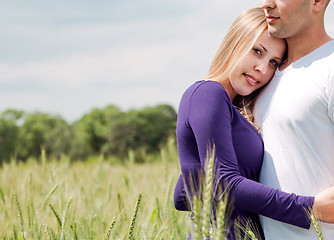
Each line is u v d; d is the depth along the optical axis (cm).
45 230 250
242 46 207
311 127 191
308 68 196
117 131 8000
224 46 213
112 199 368
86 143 8169
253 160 203
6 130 7819
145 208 336
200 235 150
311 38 200
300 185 195
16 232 276
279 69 214
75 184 441
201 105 197
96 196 438
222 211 152
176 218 271
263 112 211
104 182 542
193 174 203
